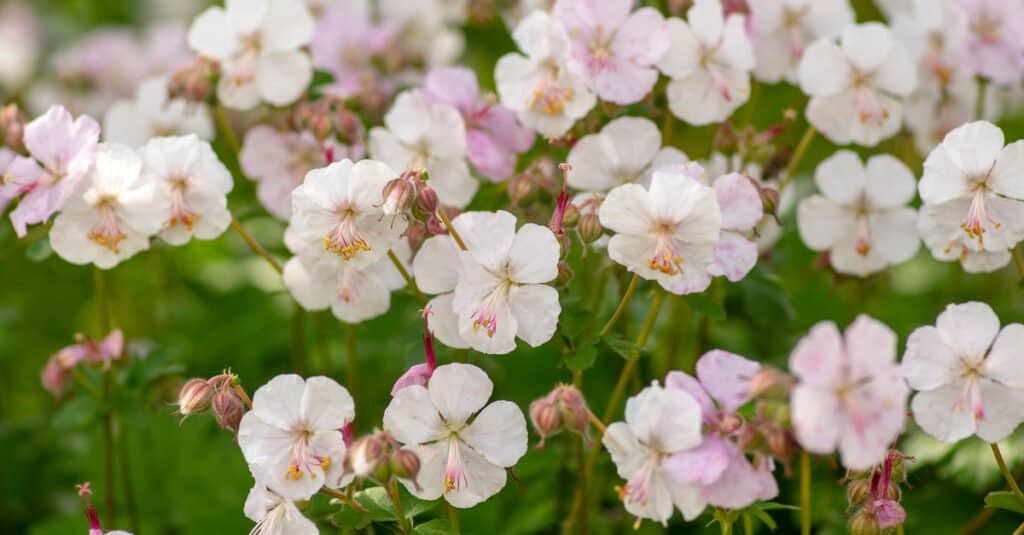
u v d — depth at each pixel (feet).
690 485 2.23
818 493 2.60
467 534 2.49
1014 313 2.62
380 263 2.46
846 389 2.12
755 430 2.18
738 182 2.33
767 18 2.60
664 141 2.55
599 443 2.45
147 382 2.59
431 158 2.52
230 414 2.28
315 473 2.27
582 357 2.36
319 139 2.55
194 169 2.42
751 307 2.56
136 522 2.67
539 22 2.47
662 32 2.45
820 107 2.55
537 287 2.31
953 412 2.29
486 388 2.27
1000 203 2.37
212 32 2.59
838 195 2.57
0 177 2.46
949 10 2.63
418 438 2.28
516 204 2.46
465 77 2.54
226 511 2.70
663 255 2.29
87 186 2.40
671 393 2.21
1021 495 2.32
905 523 2.57
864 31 2.52
